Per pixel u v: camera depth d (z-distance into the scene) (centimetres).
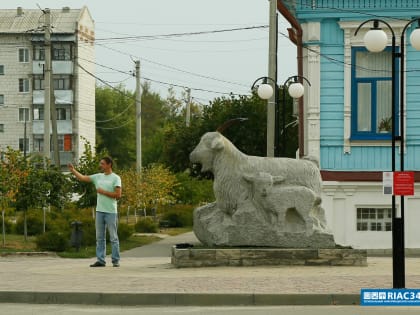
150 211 5862
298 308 1416
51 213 3841
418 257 2627
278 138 2842
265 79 2564
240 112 3978
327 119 2967
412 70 2939
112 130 11181
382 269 1852
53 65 8862
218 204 1977
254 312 1367
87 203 3588
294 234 1925
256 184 1939
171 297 1477
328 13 2955
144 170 4666
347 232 2920
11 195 2762
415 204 2898
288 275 1734
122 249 2928
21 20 9025
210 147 1961
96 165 3634
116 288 1553
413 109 2933
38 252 2508
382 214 2925
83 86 9106
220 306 1455
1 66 9019
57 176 3127
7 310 1416
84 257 2478
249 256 1895
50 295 1509
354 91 2961
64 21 8900
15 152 2973
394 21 2941
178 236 3938
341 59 2964
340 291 1496
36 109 8994
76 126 8912
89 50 9294
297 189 1931
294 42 3459
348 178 2933
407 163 2931
